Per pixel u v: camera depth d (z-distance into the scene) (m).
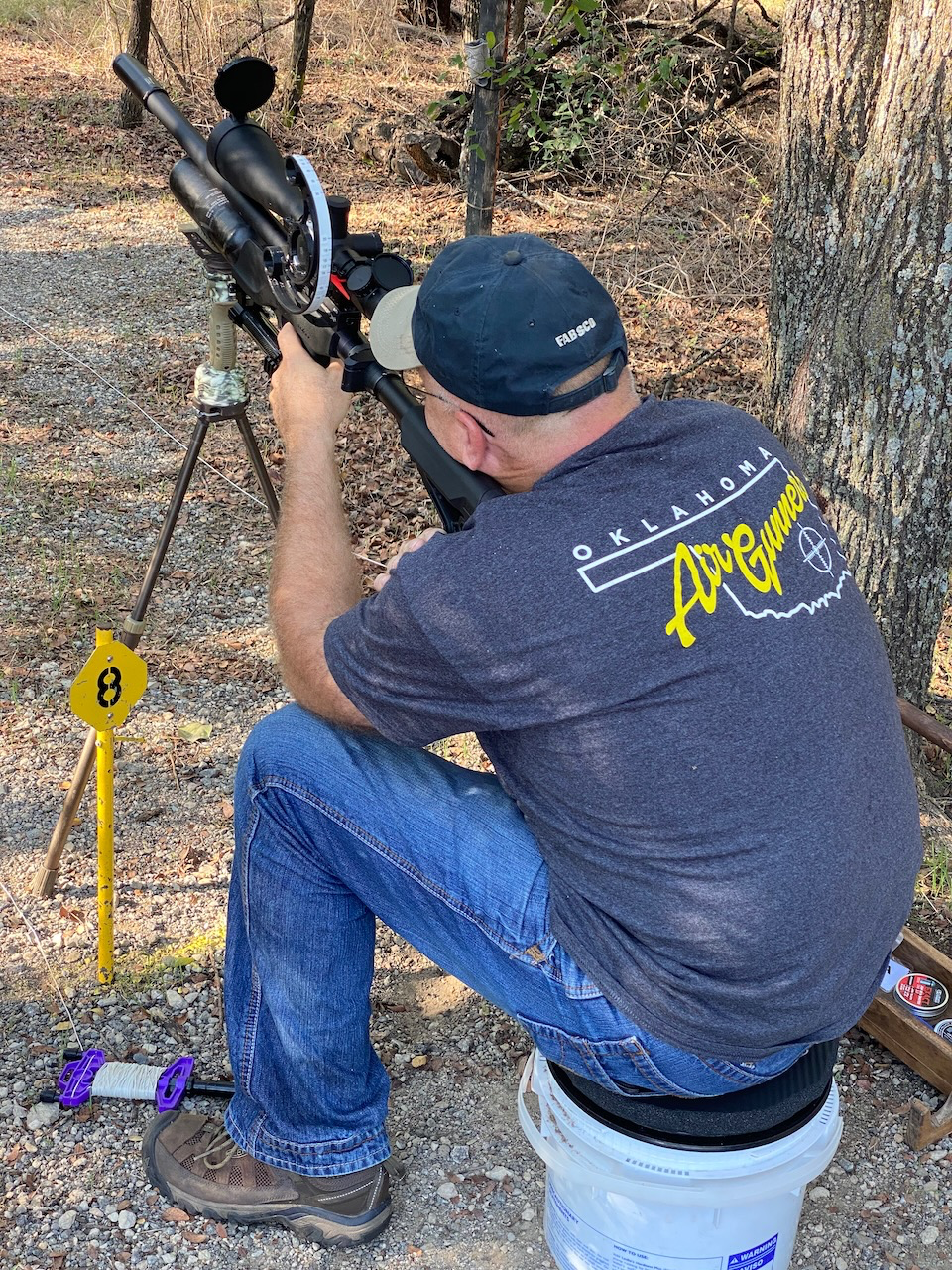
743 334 5.89
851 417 2.89
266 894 1.88
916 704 3.14
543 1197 2.14
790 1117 1.71
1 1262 1.97
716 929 1.49
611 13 7.50
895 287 2.73
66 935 2.62
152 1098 2.20
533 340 1.48
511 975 1.72
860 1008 1.63
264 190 1.98
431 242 6.96
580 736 1.49
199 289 6.48
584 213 7.43
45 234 7.12
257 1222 2.05
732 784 1.46
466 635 1.48
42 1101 2.23
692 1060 1.62
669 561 1.48
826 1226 2.10
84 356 5.59
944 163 2.60
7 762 3.11
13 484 4.46
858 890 1.51
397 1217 2.10
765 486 1.60
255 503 4.53
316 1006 1.90
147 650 3.62
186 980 2.52
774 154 7.66
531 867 1.71
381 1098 2.04
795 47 2.86
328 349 1.92
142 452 4.80
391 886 1.80
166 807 3.00
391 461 4.78
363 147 8.44
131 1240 2.02
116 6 10.15
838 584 1.63
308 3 8.45
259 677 3.54
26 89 9.67
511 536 1.49
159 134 8.97
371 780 1.80
